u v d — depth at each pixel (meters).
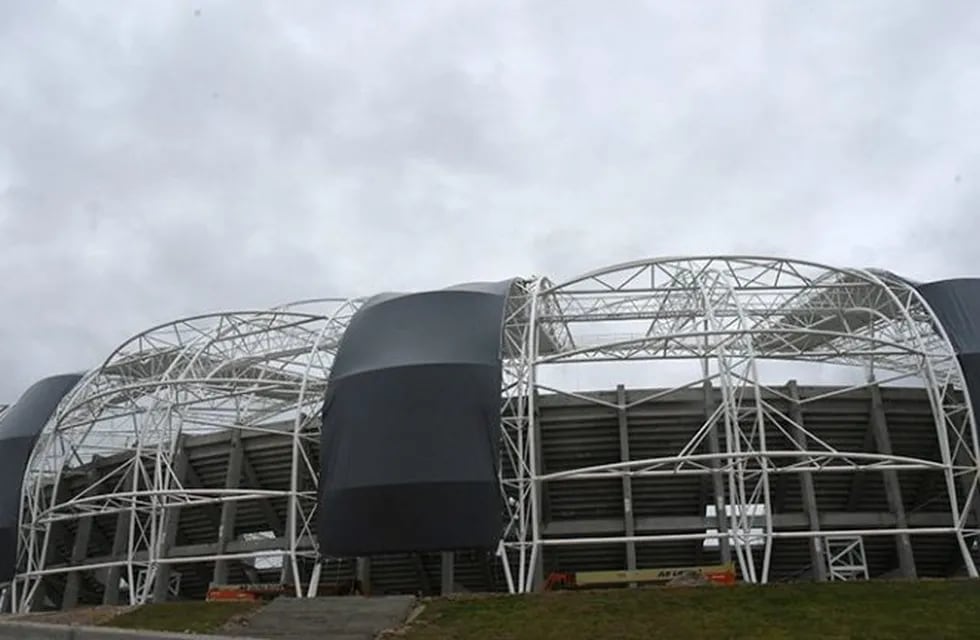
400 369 34.53
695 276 38.47
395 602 28.34
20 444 46.56
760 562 40.97
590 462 39.66
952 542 39.72
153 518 38.59
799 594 26.64
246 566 44.41
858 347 40.16
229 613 29.52
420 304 36.94
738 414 36.38
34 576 43.84
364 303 41.03
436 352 34.88
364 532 33.00
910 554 36.34
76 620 31.41
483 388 34.16
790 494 39.88
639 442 38.97
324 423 35.66
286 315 44.50
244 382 40.00
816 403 38.28
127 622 30.28
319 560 35.59
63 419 46.41
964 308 36.81
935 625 22.41
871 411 38.22
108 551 49.25
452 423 33.56
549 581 35.84
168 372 41.31
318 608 28.31
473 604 27.83
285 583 38.53
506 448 36.81
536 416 37.84
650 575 34.31
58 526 48.34
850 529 37.53
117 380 47.25
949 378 36.38
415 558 39.28
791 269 38.88
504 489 36.03
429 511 32.62
